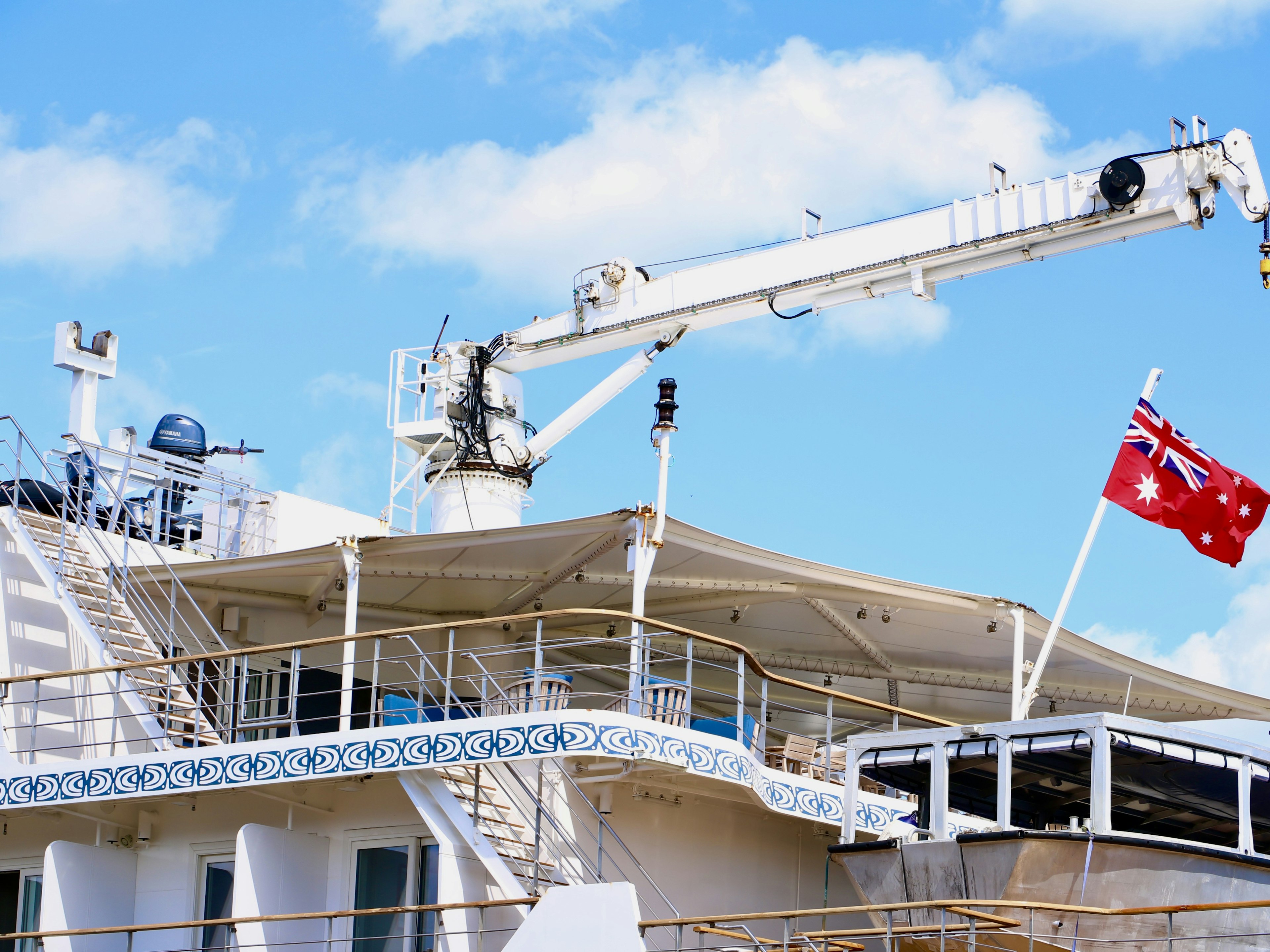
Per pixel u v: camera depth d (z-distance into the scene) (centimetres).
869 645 2778
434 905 1920
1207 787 1977
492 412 2888
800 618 2666
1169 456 2275
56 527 2556
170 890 2245
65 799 2156
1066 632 2645
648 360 2833
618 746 1938
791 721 3131
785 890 2330
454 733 1978
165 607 2591
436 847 2103
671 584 2497
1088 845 1791
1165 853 1812
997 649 2741
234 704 2128
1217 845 2106
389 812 2148
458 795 2058
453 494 2845
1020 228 2409
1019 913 1795
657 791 2203
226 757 2084
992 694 2973
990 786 2047
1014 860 1798
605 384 2848
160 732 2250
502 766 2170
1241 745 1903
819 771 2389
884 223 2550
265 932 2047
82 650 2417
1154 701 2955
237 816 2241
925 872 1877
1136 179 2291
